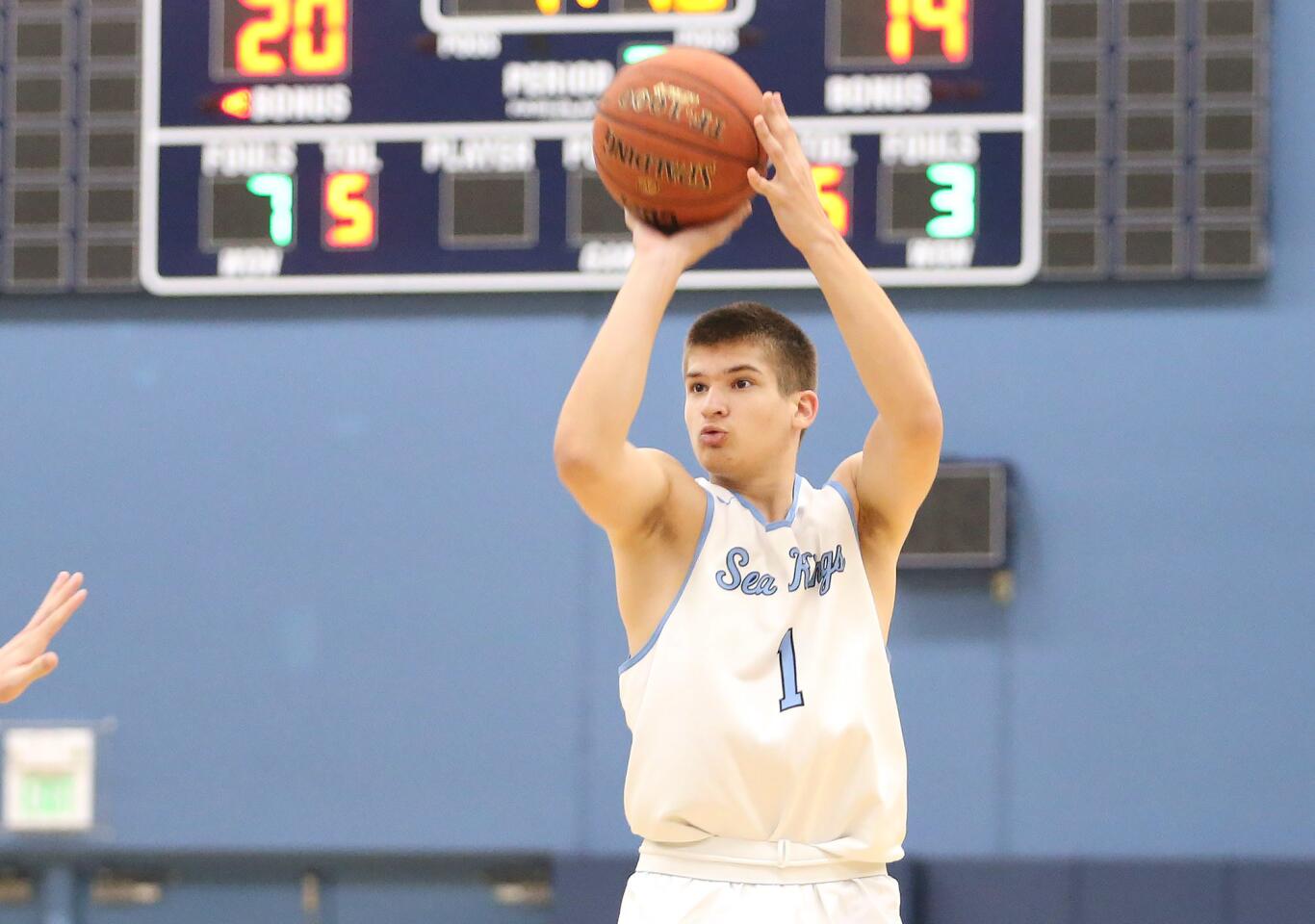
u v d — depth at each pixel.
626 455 3.16
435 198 8.16
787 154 3.22
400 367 8.47
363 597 8.40
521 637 8.34
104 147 8.27
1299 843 7.95
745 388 3.37
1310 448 8.09
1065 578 8.14
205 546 8.46
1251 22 7.91
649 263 3.32
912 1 7.97
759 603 3.30
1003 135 7.95
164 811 8.38
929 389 3.26
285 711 8.37
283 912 8.38
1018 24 7.95
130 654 8.44
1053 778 8.06
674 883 3.25
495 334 8.45
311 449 8.48
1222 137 7.93
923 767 8.10
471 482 8.41
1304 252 8.10
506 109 8.12
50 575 8.48
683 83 3.43
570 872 8.05
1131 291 8.17
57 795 8.38
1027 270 7.96
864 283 3.22
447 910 8.32
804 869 3.23
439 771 8.30
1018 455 8.20
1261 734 8.02
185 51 8.24
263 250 8.23
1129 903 7.84
